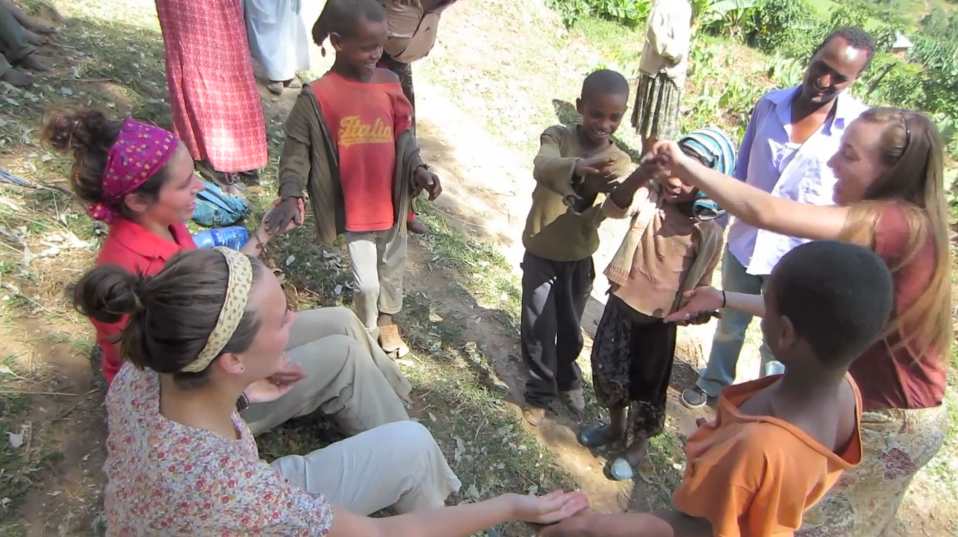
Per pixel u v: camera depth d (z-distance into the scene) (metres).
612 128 2.87
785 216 2.12
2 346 2.96
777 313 1.56
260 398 2.27
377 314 3.56
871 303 1.46
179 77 4.14
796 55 13.05
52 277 3.33
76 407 2.83
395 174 3.17
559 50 9.27
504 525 3.01
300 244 4.20
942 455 4.38
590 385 4.00
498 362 3.92
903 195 2.14
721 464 1.57
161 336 1.51
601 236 5.89
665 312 2.89
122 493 1.64
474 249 4.97
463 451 3.28
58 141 2.18
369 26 2.84
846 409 1.72
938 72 12.99
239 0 4.22
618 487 3.42
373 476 2.37
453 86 7.32
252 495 1.60
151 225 2.34
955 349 5.16
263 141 4.54
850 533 2.40
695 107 9.00
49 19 5.62
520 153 6.69
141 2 6.79
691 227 2.81
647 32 6.88
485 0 9.11
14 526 2.42
